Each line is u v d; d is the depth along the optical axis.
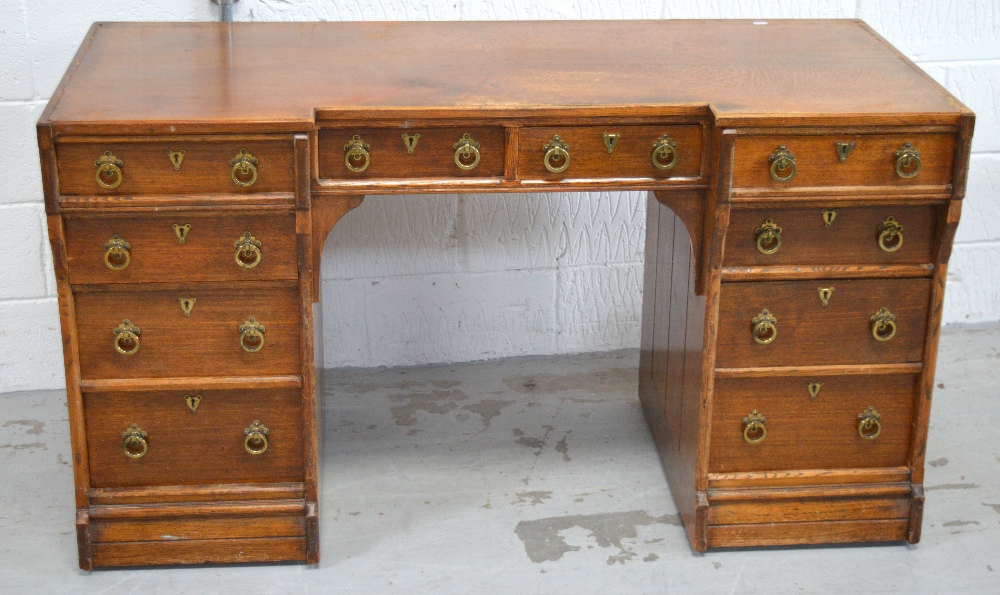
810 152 2.23
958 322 3.54
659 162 2.26
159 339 2.27
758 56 2.58
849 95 2.30
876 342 2.38
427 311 3.29
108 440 2.33
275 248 2.22
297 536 2.41
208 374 2.30
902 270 2.33
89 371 2.28
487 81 2.37
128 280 2.21
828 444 2.46
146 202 2.15
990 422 3.02
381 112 2.18
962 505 2.66
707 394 2.37
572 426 3.01
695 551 2.48
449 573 2.40
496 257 3.26
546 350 3.40
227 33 2.69
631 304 3.39
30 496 2.66
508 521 2.59
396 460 2.83
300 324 2.28
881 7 3.23
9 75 2.87
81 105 2.17
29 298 3.06
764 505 2.46
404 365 3.34
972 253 3.52
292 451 2.38
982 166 3.42
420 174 2.25
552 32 2.76
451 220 3.19
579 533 2.55
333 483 2.73
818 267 2.32
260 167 2.16
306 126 2.12
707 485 2.45
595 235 3.28
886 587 2.37
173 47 2.56
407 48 2.61
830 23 2.86
